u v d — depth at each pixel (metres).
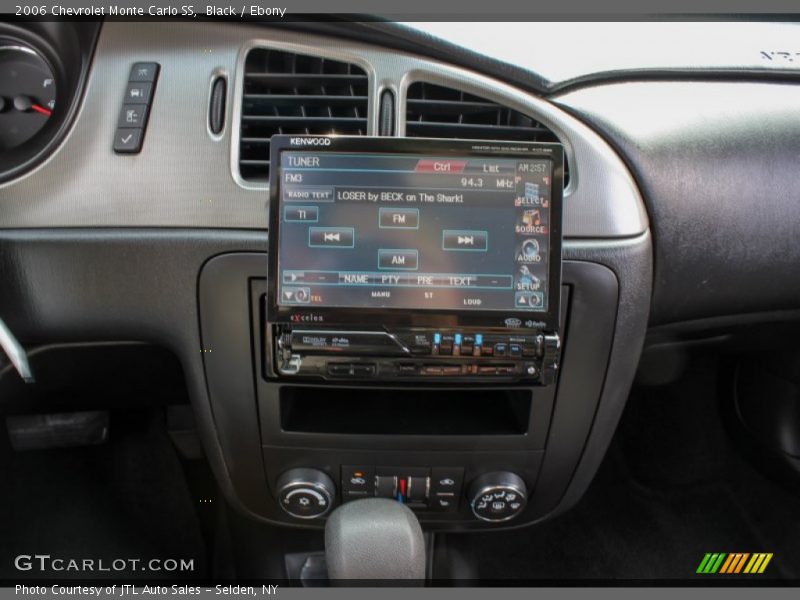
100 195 0.82
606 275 0.83
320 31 0.84
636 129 0.85
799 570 1.32
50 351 0.97
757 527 1.40
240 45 0.84
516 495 0.96
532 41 0.86
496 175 0.77
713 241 0.88
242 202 0.81
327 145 0.77
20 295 0.86
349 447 0.93
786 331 1.14
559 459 0.95
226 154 0.82
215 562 1.27
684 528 1.40
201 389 0.91
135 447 1.49
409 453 0.94
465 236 0.78
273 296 0.78
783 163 0.89
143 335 0.89
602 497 1.46
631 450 1.53
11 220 0.83
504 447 0.94
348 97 0.85
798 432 1.34
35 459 1.45
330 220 0.78
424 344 0.81
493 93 0.84
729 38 0.92
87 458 1.46
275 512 1.04
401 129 0.83
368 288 0.79
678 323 0.99
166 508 1.37
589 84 0.87
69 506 1.36
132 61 0.85
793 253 0.91
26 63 0.90
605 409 0.92
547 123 0.84
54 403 1.12
